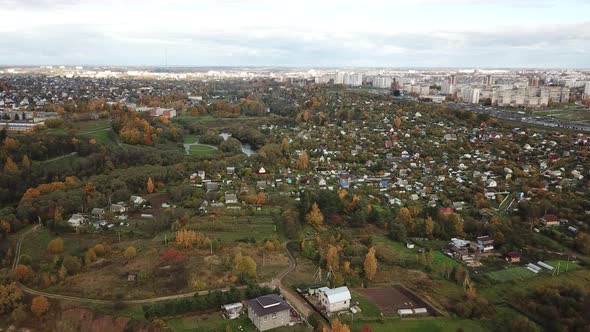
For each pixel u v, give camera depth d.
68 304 114.19
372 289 127.75
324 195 193.12
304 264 142.12
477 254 153.38
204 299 113.25
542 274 138.75
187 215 177.00
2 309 112.25
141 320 107.25
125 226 171.50
